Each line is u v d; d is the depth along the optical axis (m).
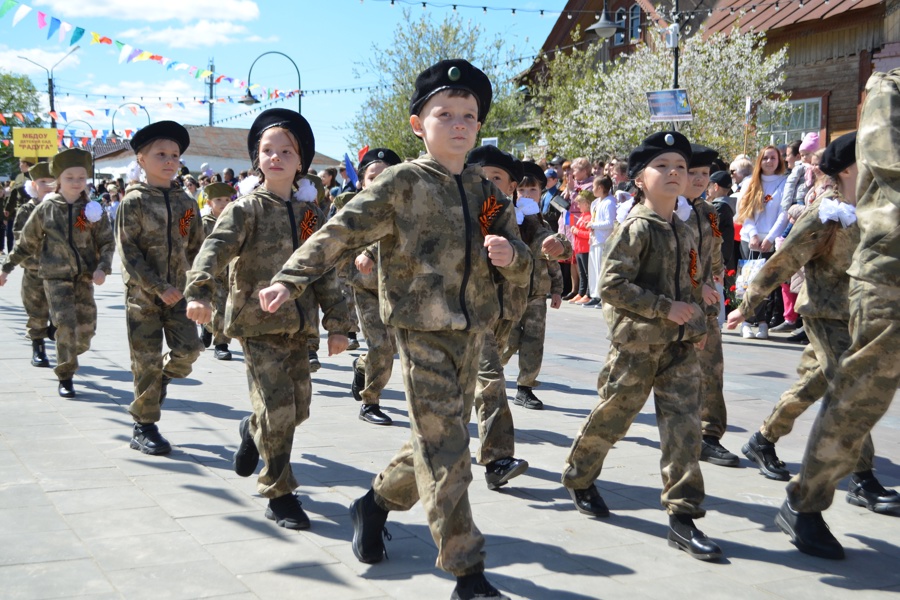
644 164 4.33
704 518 4.60
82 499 4.59
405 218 3.43
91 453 5.50
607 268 4.24
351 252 3.45
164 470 5.16
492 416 4.99
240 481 4.99
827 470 3.99
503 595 3.39
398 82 33.59
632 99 22.11
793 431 6.59
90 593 3.44
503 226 3.60
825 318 4.60
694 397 4.19
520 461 4.95
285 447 4.25
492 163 5.73
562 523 4.46
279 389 4.26
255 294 4.27
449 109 3.47
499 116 32.47
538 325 7.17
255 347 4.30
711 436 5.75
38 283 8.41
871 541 4.30
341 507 4.59
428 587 3.58
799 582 3.76
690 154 4.35
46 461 5.29
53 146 26.73
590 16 30.14
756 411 7.18
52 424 6.23
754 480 5.33
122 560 3.78
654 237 4.28
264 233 4.31
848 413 3.89
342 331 4.39
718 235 5.87
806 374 5.20
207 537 4.09
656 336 4.19
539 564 3.89
